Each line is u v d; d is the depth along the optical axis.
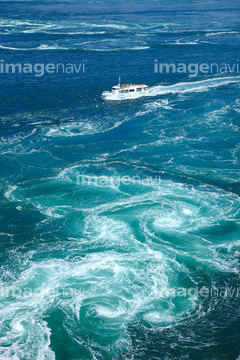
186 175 115.00
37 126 146.62
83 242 88.44
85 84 192.88
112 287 76.25
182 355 63.19
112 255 84.44
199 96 177.38
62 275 79.06
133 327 68.12
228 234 90.12
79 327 68.25
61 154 127.62
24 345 65.06
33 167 119.88
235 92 182.12
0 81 196.00
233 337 65.88
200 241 88.00
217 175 114.88
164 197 103.81
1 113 157.25
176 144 134.00
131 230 91.69
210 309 71.12
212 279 77.94
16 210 99.44
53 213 98.31
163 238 89.06
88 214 97.62
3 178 113.81
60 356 63.50
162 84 192.88
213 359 62.38
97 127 147.00
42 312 70.94
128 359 62.91
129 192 106.44
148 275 79.12
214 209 98.69
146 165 121.00
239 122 150.00
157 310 71.19
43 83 194.00
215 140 136.38
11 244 87.88
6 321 69.00
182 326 68.12
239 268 80.50
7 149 129.75
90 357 63.31
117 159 124.69
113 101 171.75
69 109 162.62
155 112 160.38
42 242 88.44
